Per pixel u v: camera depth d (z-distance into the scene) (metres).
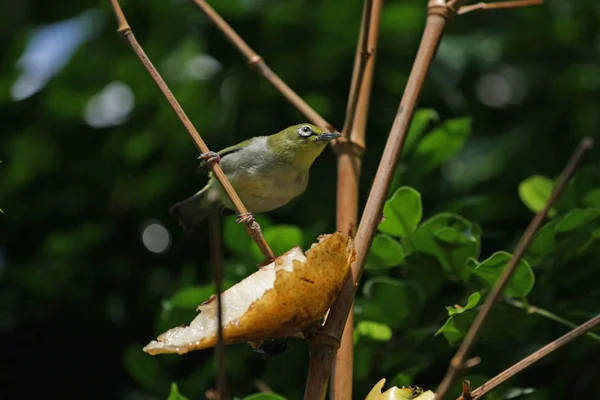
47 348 11.20
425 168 8.73
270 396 6.66
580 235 7.18
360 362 7.45
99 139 12.87
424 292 7.64
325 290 4.82
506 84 12.81
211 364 8.73
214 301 5.05
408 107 5.45
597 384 7.54
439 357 7.52
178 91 12.49
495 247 8.95
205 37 12.10
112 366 11.16
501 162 11.59
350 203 6.23
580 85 12.73
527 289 6.59
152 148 12.50
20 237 12.42
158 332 8.44
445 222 7.26
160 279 11.59
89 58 13.05
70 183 12.70
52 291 11.44
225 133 12.13
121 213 12.21
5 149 12.90
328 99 11.74
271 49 12.05
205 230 11.79
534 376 7.27
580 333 4.73
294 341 8.13
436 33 5.78
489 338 6.97
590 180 8.24
